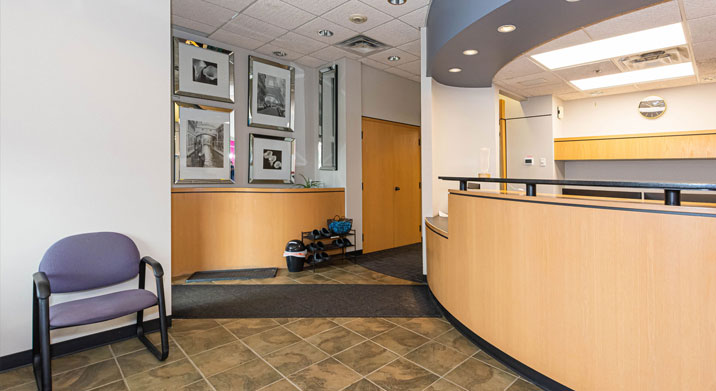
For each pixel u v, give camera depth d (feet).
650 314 5.70
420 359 8.45
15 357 8.00
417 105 23.34
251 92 17.70
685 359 5.39
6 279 7.88
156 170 9.98
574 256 6.64
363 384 7.41
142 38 9.69
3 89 7.80
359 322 10.71
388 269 17.07
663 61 14.78
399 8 13.21
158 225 10.03
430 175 15.14
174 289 13.91
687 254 5.36
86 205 8.86
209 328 10.23
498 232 8.32
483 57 12.77
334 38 16.12
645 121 20.11
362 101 19.77
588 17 9.59
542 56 14.26
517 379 7.57
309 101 20.12
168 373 7.82
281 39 16.30
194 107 16.07
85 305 7.60
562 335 6.84
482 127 17.11
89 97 8.86
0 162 7.80
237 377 7.68
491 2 9.16
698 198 19.16
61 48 8.46
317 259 16.67
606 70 16.03
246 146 17.76
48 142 8.34
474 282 9.24
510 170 22.52
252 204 16.65
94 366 8.12
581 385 6.54
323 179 20.10
